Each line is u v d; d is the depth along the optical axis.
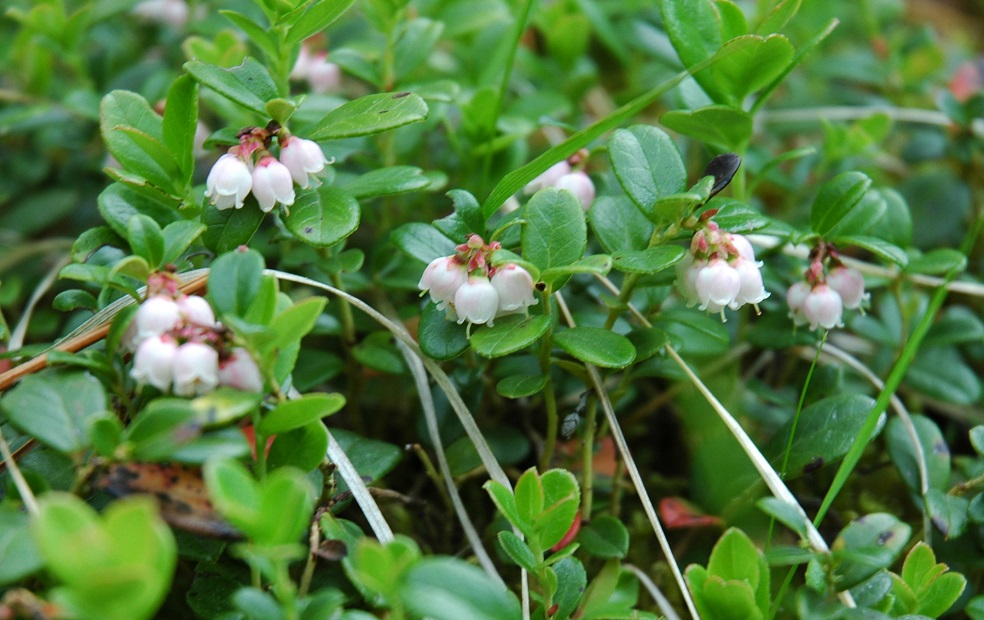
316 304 0.30
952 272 0.35
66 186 0.42
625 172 0.33
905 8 0.60
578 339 0.32
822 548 0.32
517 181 0.34
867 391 0.38
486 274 0.32
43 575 0.30
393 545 0.30
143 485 0.30
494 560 0.35
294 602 0.30
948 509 0.33
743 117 0.34
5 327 0.35
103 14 0.42
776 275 0.37
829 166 0.42
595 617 0.33
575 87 0.43
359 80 0.43
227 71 0.33
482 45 0.42
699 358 0.37
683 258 0.33
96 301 0.34
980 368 0.40
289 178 0.33
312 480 0.32
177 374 0.30
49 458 0.32
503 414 0.37
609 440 0.38
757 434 0.37
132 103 0.33
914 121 0.45
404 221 0.39
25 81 0.42
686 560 0.36
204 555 0.31
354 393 0.37
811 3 0.51
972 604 0.32
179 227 0.32
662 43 0.44
